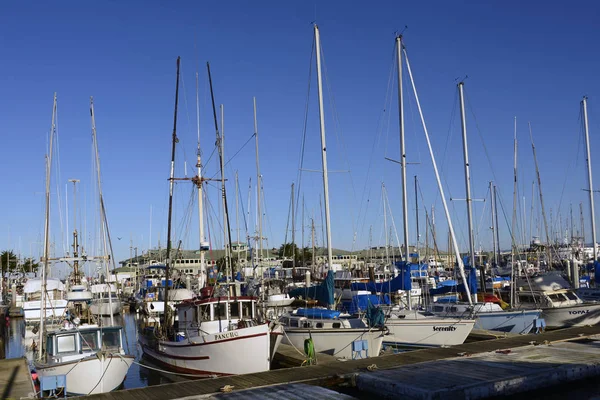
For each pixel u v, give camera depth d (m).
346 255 88.94
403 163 29.84
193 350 21.77
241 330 20.45
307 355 21.92
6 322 50.62
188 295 32.09
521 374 17.23
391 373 18.17
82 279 43.00
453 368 18.66
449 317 26.78
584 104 46.09
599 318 31.48
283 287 46.88
